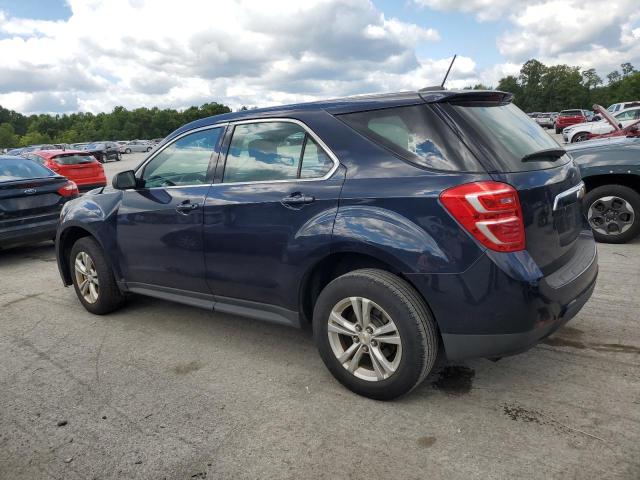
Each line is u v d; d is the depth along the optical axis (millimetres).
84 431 2775
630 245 5883
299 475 2330
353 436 2596
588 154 5941
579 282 2803
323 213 2902
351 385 2969
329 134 2990
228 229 3375
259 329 4133
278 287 3203
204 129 3721
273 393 3078
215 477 2350
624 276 4805
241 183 3385
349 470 2344
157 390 3193
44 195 7070
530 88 129875
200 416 2865
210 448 2566
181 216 3664
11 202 6734
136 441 2658
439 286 2557
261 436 2643
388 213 2678
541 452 2383
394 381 2762
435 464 2346
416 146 2701
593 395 2846
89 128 147250
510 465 2307
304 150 3088
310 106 3156
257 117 3391
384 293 2699
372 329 2820
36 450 2627
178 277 3830
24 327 4453
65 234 4766
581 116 38438
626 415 2635
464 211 2473
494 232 2445
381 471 2324
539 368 3186
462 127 2629
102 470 2439
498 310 2488
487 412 2738
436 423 2662
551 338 3592
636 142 5879
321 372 3318
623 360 3227
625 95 98938
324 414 2812
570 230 2988
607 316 3908
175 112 141875
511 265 2451
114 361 3658
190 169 3744
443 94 2719
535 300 2484
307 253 2961
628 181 5977
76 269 4707
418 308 2666
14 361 3744
